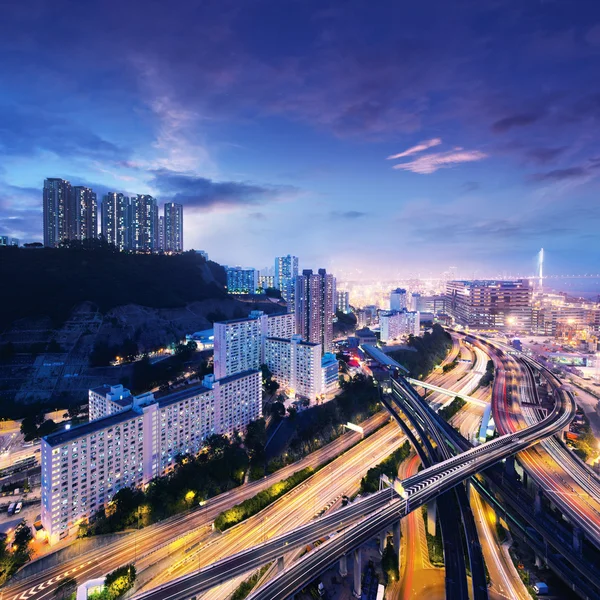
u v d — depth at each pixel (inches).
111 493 5403.5
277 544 4020.7
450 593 3597.4
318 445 7106.3
